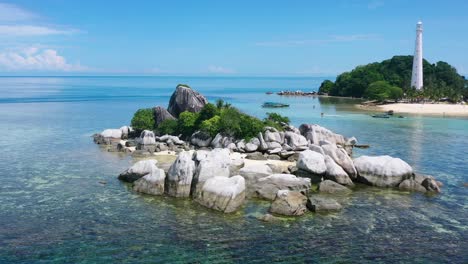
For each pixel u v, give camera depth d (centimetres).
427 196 3669
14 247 2550
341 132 7894
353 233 2822
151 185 3638
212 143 5778
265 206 3322
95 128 7994
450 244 2678
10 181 4006
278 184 3625
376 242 2691
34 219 3006
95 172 4388
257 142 5381
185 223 2961
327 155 4184
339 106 14500
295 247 2600
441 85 18662
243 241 2673
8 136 6862
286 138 5494
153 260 2412
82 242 2633
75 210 3203
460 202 3519
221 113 6134
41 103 14338
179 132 6544
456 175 4469
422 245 2658
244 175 3888
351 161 4106
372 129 8381
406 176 3903
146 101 15862
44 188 3778
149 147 5656
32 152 5472
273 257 2466
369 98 17062
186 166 3575
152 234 2769
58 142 6303
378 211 3256
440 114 11950
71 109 12131
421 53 17888
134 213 3150
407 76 19750
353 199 3544
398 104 14912
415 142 6700
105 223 2948
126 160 5003
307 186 3666
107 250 2528
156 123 7031
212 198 3278
